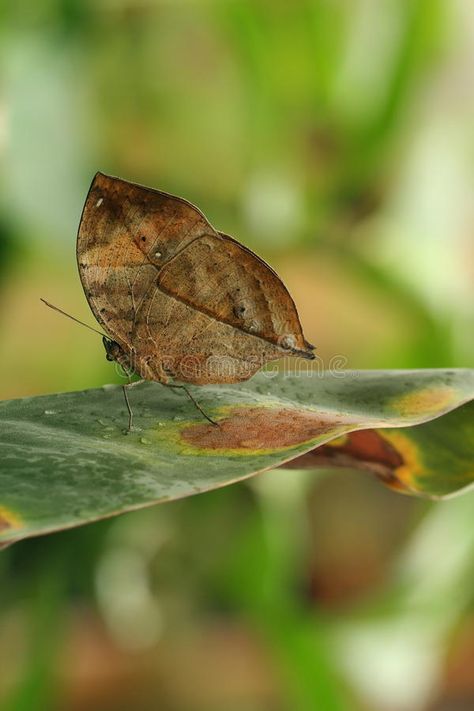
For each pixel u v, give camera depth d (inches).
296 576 36.2
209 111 36.1
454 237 34.5
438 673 35.8
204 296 23.1
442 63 36.0
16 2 32.3
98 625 39.6
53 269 34.4
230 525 32.8
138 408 22.0
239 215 34.2
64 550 30.5
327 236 33.6
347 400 22.1
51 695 29.8
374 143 34.6
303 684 30.5
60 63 31.9
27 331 43.4
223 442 21.3
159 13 35.0
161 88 35.6
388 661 30.5
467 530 31.0
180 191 34.8
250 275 23.0
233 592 32.6
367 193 34.8
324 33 34.4
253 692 41.1
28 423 21.6
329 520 45.4
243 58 35.0
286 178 34.7
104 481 20.5
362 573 44.3
